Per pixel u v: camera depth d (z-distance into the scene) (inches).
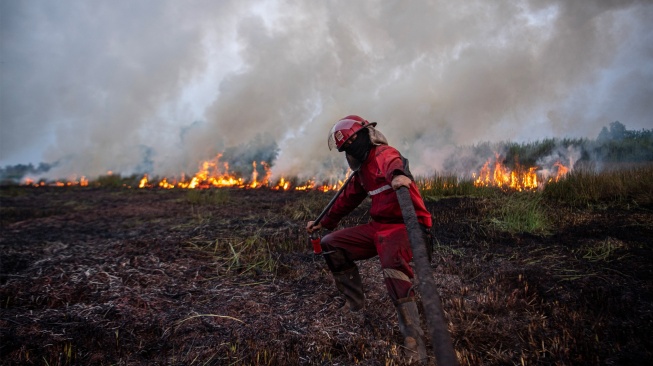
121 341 123.2
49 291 152.9
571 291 147.9
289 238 221.6
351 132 118.9
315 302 147.0
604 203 265.1
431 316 76.0
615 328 121.6
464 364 107.9
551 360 109.1
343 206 132.0
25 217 335.3
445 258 184.9
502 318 132.6
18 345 118.5
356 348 118.1
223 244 211.2
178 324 131.3
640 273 159.2
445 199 298.2
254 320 134.3
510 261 179.2
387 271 113.7
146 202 388.5
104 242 224.8
